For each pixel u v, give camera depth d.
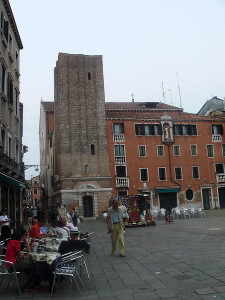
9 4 22.03
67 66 40.22
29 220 16.28
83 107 39.56
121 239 11.10
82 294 6.75
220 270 7.86
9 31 23.39
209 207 41.88
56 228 10.95
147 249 12.30
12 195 24.30
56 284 7.23
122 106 48.38
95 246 14.08
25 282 8.14
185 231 18.31
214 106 51.84
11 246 7.62
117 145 39.78
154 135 41.19
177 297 6.05
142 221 23.14
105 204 37.50
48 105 55.91
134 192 39.06
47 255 7.43
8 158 20.55
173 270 8.28
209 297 5.90
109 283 7.50
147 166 40.12
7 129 21.59
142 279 7.61
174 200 40.50
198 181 41.62
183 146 42.09
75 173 37.62
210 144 43.31
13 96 24.17
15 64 25.53
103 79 41.00
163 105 51.34
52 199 45.59
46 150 53.16
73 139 38.44
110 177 38.25
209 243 12.85
